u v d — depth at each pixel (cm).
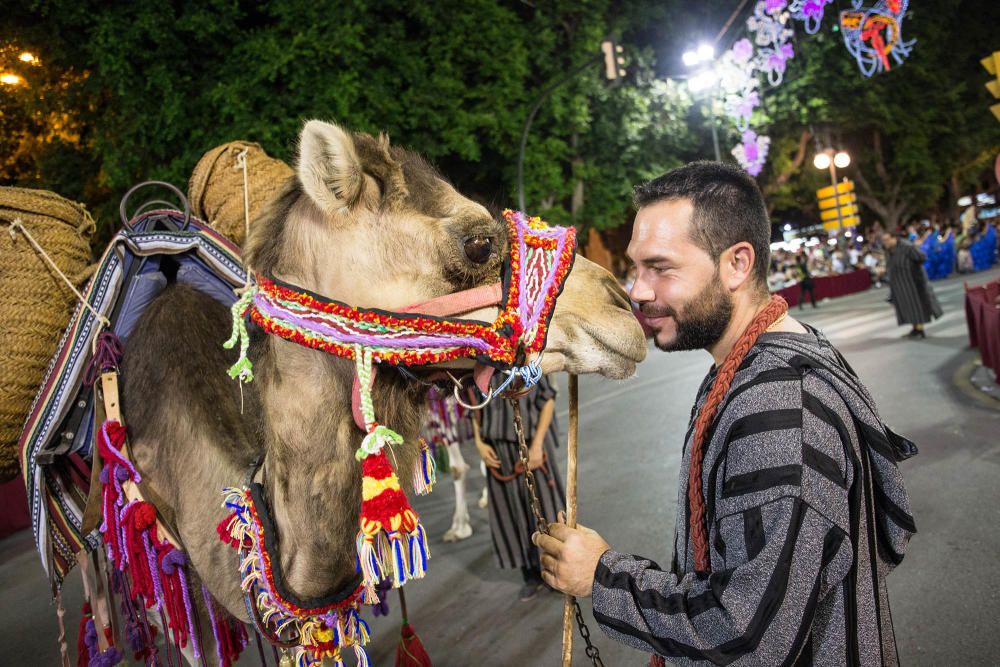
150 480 234
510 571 494
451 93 1733
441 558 529
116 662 251
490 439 446
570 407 196
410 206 185
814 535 127
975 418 652
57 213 263
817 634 137
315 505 186
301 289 182
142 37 1369
